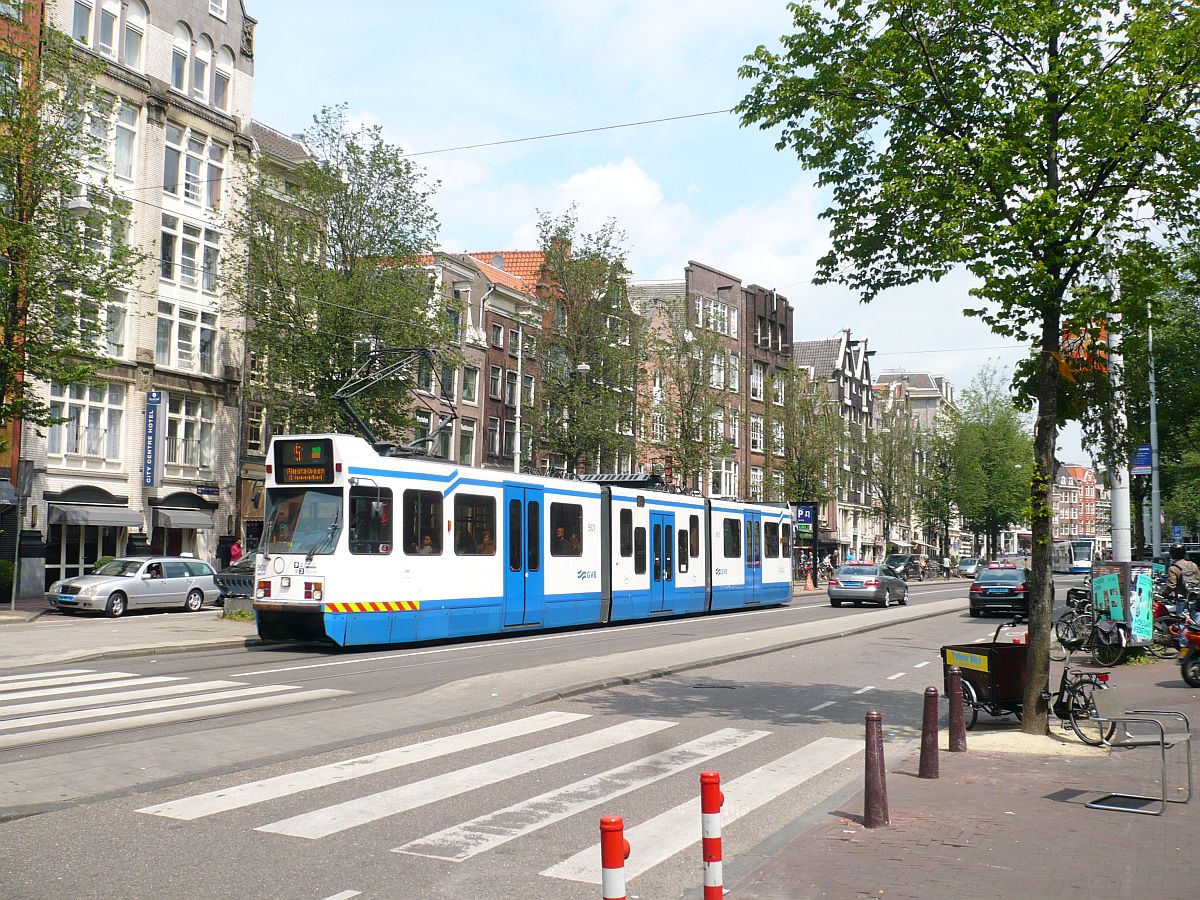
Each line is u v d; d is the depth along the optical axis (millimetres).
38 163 27141
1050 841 6875
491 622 21266
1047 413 10953
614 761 9547
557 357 43156
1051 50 10672
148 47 37156
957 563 85438
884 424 73562
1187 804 7949
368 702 12516
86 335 27766
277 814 7379
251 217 35250
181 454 38281
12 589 27281
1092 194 10633
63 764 8789
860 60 11500
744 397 67188
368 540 18453
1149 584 18141
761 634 23156
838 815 7586
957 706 10281
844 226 11953
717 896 4375
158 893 5715
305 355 33844
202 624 23641
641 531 27188
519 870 6277
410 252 35781
